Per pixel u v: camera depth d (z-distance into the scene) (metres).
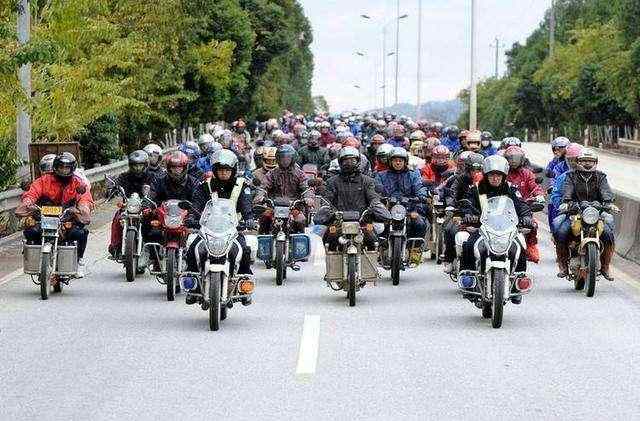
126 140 85.88
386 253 30.70
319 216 27.36
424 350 21.23
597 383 18.47
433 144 43.00
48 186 28.62
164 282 28.42
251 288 23.89
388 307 26.66
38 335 22.95
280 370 19.44
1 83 43.31
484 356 20.67
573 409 16.72
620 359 20.42
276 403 17.08
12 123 47.81
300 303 27.25
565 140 36.75
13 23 46.38
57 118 54.88
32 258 27.91
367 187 28.28
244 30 135.12
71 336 22.83
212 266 23.27
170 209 27.91
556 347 21.59
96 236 43.38
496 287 23.34
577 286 29.45
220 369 19.55
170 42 77.44
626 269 34.31
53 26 53.44
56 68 54.19
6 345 21.88
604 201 28.92
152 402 17.20
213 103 107.56
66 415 16.47
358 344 21.81
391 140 58.72
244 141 67.69
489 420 16.08
